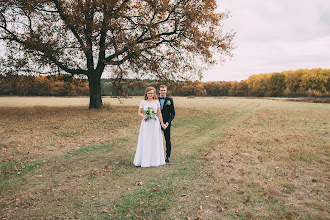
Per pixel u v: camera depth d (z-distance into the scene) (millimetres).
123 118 14188
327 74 86375
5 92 79938
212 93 130875
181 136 8922
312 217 2945
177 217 2971
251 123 12688
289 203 3338
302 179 4285
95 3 14617
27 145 6965
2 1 14453
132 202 3406
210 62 19156
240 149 6695
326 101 44375
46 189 3883
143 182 4199
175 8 17641
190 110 21641
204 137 8680
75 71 18922
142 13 17016
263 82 106188
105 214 3066
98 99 20875
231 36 17953
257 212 3086
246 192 3730
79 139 8039
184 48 19484
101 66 19547
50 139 7879
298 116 16141
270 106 29188
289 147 6859
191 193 3709
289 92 95312
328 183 4066
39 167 5059
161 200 3467
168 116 5414
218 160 5594
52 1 16953
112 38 15477
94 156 6000
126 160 5637
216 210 3152
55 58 15930
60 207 3260
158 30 17469
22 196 3602
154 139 5113
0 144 6969
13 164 5191
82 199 3516
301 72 90062
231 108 25219
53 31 15641
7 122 11758
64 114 16094
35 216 3004
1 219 2898
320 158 5648
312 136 8609
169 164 5312
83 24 14977
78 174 4633
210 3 17203
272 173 4629
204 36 17422
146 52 18469
